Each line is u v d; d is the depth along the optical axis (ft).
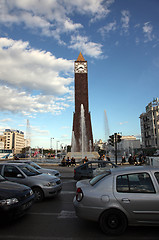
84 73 160.97
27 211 18.25
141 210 13.83
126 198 14.06
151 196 14.01
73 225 16.14
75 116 153.48
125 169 15.97
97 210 14.15
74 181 42.16
